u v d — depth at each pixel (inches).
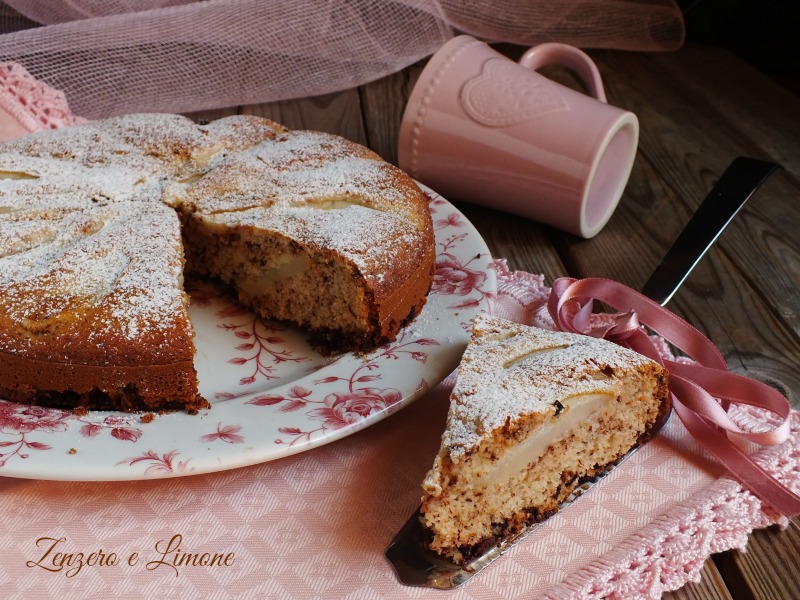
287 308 20.2
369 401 17.3
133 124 22.5
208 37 27.8
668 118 27.6
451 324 19.1
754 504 16.5
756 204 24.2
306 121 27.4
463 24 30.1
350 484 16.9
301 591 15.4
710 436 17.3
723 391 18.0
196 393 17.5
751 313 21.0
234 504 16.5
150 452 16.4
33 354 17.3
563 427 16.5
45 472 16.0
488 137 22.2
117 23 27.1
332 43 28.6
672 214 24.0
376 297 18.6
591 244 23.0
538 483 16.5
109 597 15.3
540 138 21.8
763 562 16.1
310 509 16.5
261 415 17.1
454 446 15.9
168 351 17.4
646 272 22.2
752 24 32.7
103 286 18.2
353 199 20.7
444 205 22.0
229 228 20.2
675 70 30.5
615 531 16.3
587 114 21.8
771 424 17.9
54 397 17.7
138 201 20.7
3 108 23.8
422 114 22.6
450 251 20.8
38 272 18.4
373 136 26.7
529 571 15.7
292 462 17.2
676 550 15.8
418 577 15.5
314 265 19.4
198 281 21.5
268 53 28.2
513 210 23.3
